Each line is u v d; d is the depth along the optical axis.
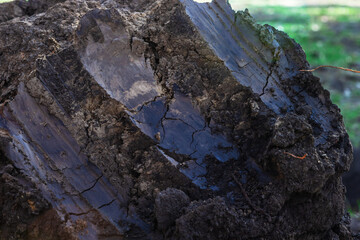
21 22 0.89
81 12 0.90
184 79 0.81
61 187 0.76
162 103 0.80
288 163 0.75
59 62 0.79
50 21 0.89
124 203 0.78
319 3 4.50
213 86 0.81
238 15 0.83
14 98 0.78
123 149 0.79
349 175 1.41
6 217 0.75
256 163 0.79
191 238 0.72
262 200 0.76
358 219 1.27
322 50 2.72
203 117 0.82
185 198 0.75
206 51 0.80
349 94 2.24
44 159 0.77
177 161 0.79
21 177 0.75
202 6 0.82
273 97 0.83
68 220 0.74
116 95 0.79
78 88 0.79
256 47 0.84
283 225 0.76
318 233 0.81
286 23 3.30
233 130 0.82
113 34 0.79
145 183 0.78
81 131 0.78
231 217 0.73
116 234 0.75
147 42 0.81
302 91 0.86
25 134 0.77
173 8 0.80
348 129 1.85
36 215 0.74
